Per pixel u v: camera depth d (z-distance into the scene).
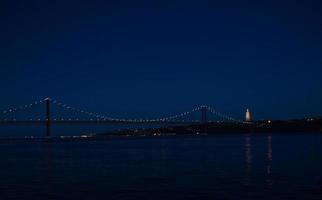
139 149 93.06
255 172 40.22
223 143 123.50
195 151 80.38
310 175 37.03
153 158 62.16
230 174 38.94
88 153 78.62
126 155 70.81
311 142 117.88
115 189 30.58
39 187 32.12
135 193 28.73
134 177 37.69
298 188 29.69
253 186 30.92
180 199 26.36
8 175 40.66
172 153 74.88
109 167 48.03
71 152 83.00
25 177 38.84
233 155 65.94
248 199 25.94
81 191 29.95
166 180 35.16
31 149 100.25
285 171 40.56
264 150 79.44
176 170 43.38
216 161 54.25
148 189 30.33
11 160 61.09
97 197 27.55
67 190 30.48
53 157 67.25
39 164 53.38
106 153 77.94
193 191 29.12
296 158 56.88
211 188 30.30
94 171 43.69
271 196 26.78
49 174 41.28
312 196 26.62
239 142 130.25
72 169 46.12
